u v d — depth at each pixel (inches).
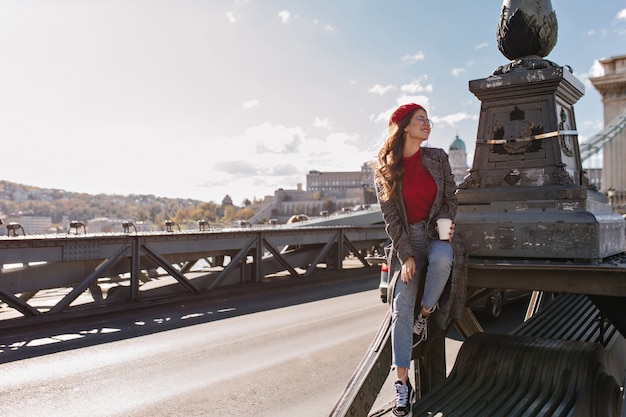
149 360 231.5
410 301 103.9
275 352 247.1
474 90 126.1
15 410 169.0
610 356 140.9
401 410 98.2
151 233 389.4
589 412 110.6
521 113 121.2
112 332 288.2
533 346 122.2
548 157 116.8
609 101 2915.8
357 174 7268.7
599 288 100.3
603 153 2539.4
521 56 126.8
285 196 6023.6
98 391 188.7
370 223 976.9
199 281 442.9
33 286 317.4
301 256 567.5
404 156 108.8
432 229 106.7
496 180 122.7
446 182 107.7
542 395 110.2
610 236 112.7
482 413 102.9
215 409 171.5
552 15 125.4
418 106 108.1
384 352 104.1
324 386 195.9
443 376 130.7
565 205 110.2
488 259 113.9
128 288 378.6
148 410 170.2
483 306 310.0
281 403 177.6
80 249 334.0
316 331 294.8
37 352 243.1
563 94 121.5
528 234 109.8
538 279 106.2
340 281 550.0
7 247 294.8
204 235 424.2
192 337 277.9
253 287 457.4
